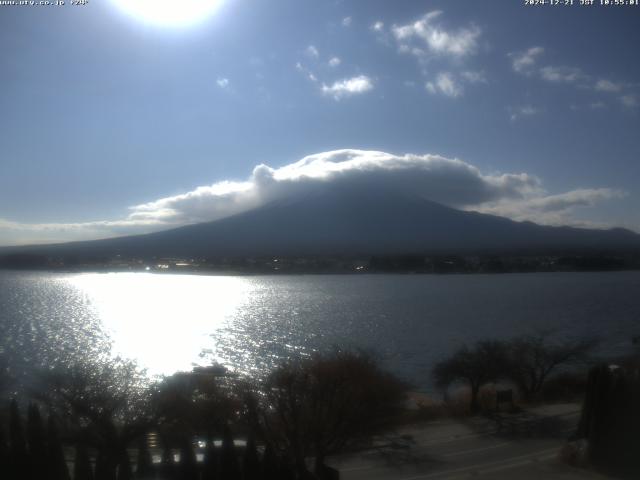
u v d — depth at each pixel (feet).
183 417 98.02
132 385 115.03
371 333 289.53
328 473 77.51
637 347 222.28
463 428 105.29
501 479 76.38
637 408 76.64
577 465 81.15
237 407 100.68
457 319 344.49
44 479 60.18
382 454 90.17
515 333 278.87
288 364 124.06
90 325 318.65
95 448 90.07
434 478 78.28
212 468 60.34
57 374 105.40
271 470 59.88
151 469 64.34
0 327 299.58
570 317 343.67
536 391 140.36
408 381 157.69
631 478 75.77
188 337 278.67
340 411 89.10
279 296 524.52
